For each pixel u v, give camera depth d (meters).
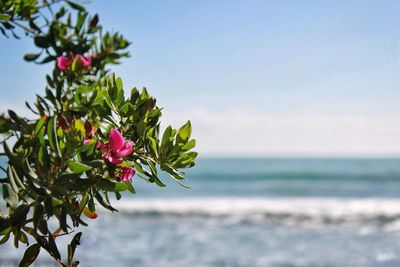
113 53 2.70
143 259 13.12
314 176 44.34
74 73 2.26
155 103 1.85
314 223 20.08
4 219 1.55
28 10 2.36
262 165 67.00
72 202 1.70
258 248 14.94
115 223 19.50
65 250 13.53
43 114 1.93
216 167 61.66
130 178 1.76
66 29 2.60
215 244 15.48
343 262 13.02
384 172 48.44
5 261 11.45
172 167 1.83
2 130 1.67
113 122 1.83
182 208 24.12
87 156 1.58
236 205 25.61
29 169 1.48
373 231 18.11
